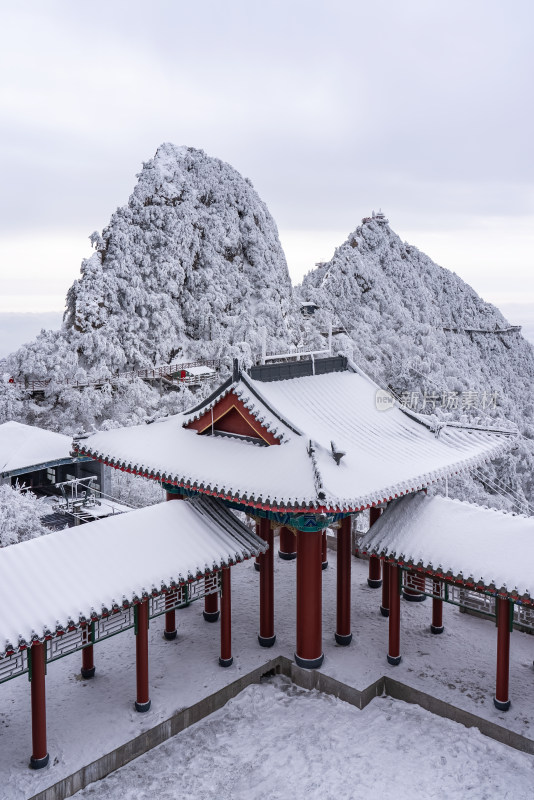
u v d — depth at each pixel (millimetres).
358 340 146125
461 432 29500
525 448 98188
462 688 22625
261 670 24156
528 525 21016
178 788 19031
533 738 19953
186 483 24422
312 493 21109
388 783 18969
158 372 103438
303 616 23641
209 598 27438
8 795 17891
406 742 20719
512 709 21375
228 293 122688
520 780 19016
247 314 119688
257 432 25125
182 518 22922
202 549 21891
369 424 27922
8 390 84312
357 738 20969
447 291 191500
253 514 25297
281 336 124000
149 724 20812
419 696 22469
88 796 18719
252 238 131000
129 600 19328
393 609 23750
